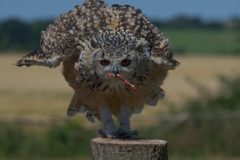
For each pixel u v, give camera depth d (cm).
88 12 859
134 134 862
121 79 783
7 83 5119
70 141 1725
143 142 683
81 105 923
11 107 3319
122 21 841
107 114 862
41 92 4294
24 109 3200
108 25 833
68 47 833
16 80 5447
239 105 1811
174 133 1719
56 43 841
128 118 865
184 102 1853
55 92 4288
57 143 1728
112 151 676
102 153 682
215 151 1692
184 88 3981
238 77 1905
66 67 861
